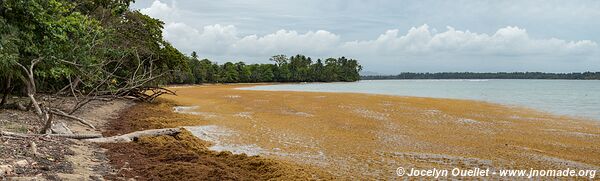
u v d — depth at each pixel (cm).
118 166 805
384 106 2670
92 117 1677
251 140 1362
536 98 3884
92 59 1722
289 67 13550
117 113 2009
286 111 2334
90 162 808
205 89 5819
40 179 621
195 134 1459
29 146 816
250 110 2400
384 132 1571
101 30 1870
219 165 882
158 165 830
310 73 14000
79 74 1767
